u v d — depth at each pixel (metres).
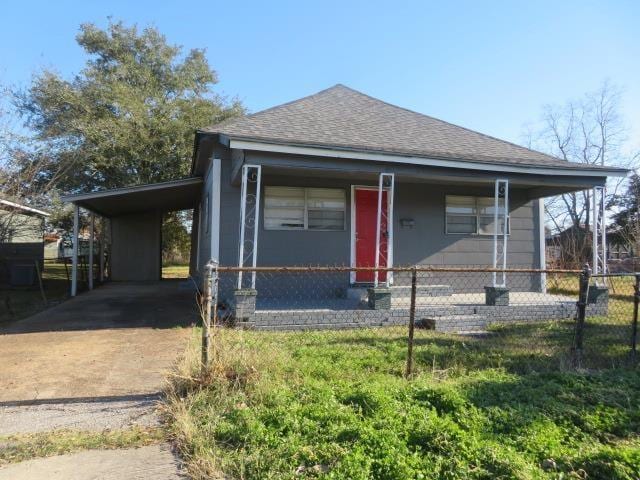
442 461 2.73
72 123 19.88
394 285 10.15
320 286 9.59
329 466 2.67
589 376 4.59
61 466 2.84
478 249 10.84
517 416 3.46
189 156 22.31
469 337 6.95
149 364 5.27
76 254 12.45
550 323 8.16
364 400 3.57
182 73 24.64
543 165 9.13
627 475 2.59
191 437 3.13
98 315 8.94
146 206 16.34
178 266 30.80
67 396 4.17
